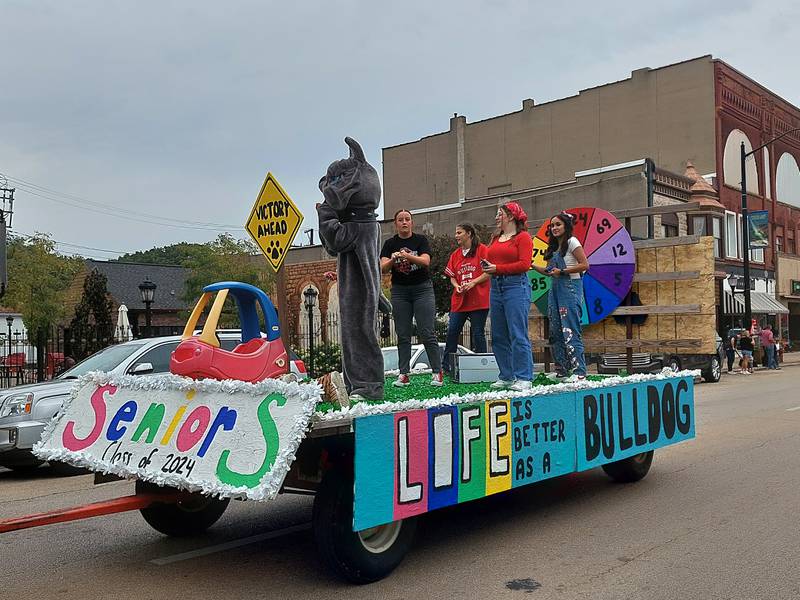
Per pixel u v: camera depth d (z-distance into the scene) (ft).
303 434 13.75
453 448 16.97
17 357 59.21
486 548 18.51
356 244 18.04
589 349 29.04
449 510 22.62
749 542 18.57
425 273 23.25
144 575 16.88
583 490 25.04
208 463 14.57
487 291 25.29
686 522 20.58
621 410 23.38
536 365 34.32
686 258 27.09
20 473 32.19
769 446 32.32
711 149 110.22
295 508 23.57
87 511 15.85
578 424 21.36
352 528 15.03
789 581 15.80
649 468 27.07
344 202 17.78
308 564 17.49
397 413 15.62
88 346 54.95
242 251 83.92
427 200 138.62
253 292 19.06
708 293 26.61
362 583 15.84
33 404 29.53
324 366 58.08
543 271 24.85
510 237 21.84
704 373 69.77
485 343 25.93
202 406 15.60
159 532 20.68
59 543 19.79
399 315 23.36
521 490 25.30
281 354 18.83
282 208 25.76
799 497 23.13
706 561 17.16
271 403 14.39
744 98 118.01
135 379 17.28
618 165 112.78
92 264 127.24
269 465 13.60
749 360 84.43
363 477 14.78
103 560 18.15
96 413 17.69
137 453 15.99
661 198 94.48
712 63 110.63
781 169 132.16
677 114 112.88
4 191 67.77
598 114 119.44
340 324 18.79
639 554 17.81
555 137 123.44
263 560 17.88
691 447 32.58
